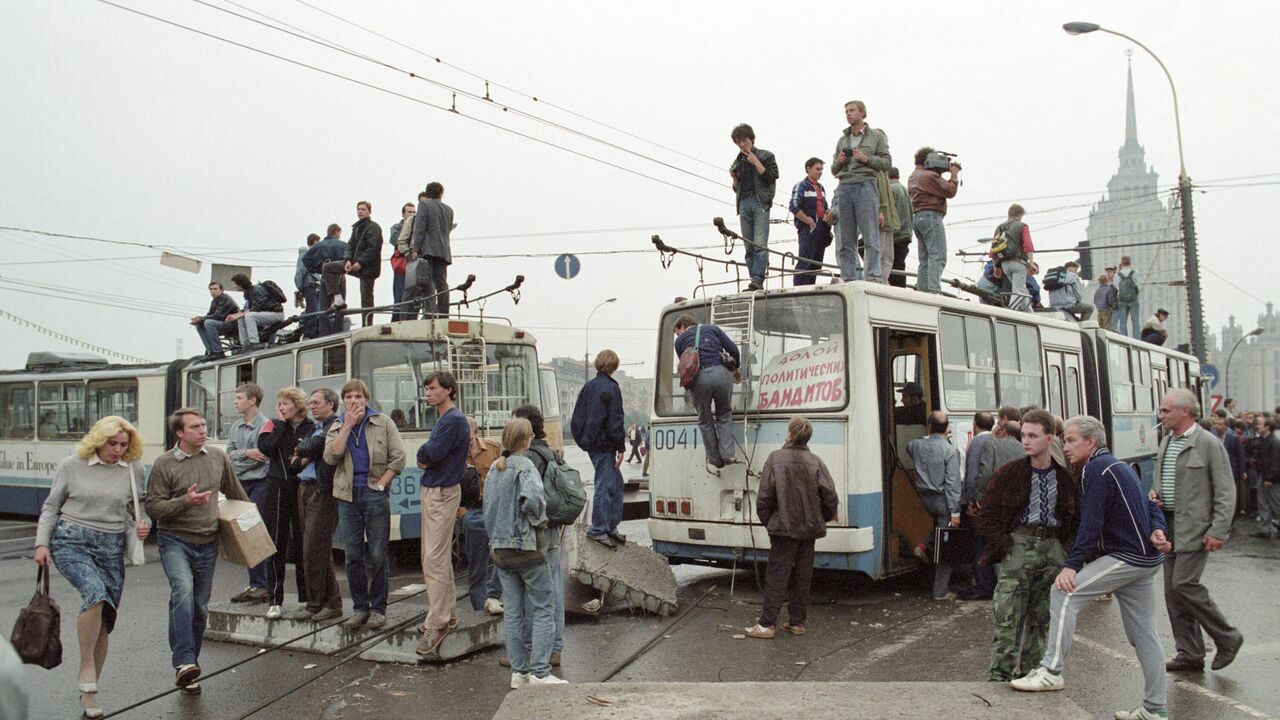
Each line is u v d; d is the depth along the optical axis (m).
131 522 6.94
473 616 8.54
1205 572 12.84
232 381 15.63
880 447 9.92
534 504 6.82
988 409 12.06
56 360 19.78
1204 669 7.65
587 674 7.56
